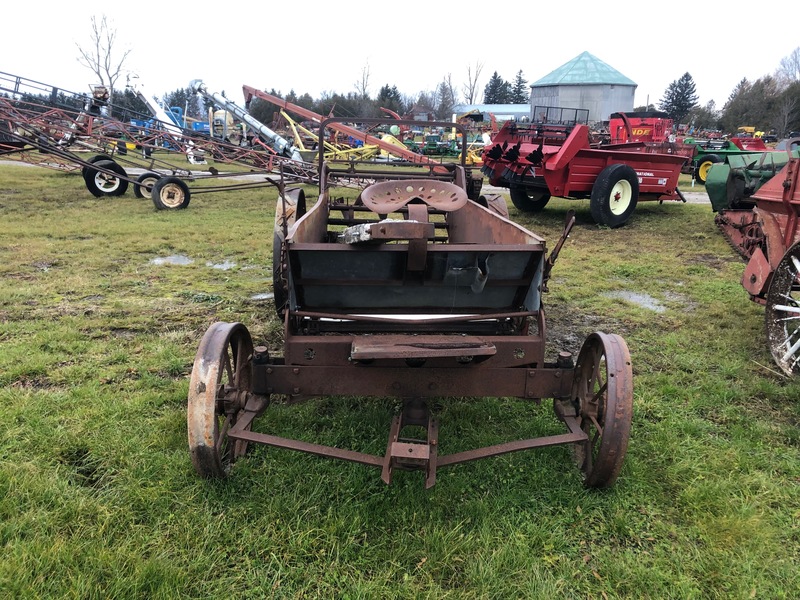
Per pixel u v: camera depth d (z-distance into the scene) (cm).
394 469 279
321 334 341
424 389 294
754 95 5641
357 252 289
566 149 975
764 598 225
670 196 1159
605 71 5225
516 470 299
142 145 1388
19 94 1220
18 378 385
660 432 340
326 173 544
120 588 212
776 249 473
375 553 241
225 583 223
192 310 542
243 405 299
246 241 868
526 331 339
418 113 4862
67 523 246
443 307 325
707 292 644
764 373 435
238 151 1465
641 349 478
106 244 820
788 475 306
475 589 224
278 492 275
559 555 246
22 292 576
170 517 254
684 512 273
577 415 305
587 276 713
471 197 635
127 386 379
